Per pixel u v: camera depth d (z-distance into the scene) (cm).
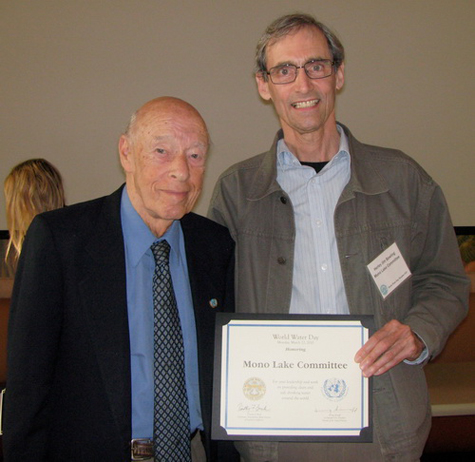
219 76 347
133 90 343
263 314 140
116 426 125
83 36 339
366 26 350
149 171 130
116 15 340
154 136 129
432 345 142
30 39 337
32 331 125
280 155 162
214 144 347
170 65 344
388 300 149
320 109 148
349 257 149
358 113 352
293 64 148
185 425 134
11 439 124
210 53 346
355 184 152
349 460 146
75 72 339
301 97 147
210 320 144
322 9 348
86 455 126
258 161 169
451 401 219
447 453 249
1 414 139
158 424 129
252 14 346
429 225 158
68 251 131
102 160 342
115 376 126
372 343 134
